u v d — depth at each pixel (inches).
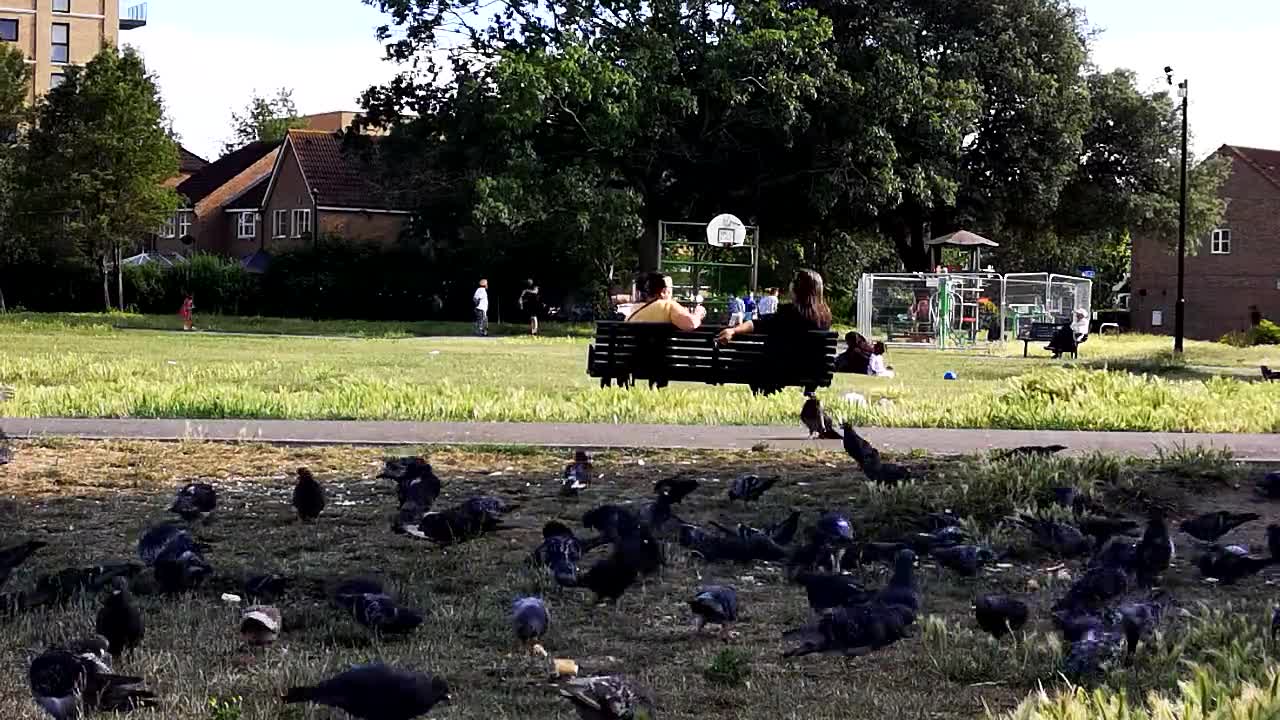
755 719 234.1
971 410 684.7
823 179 2106.3
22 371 951.6
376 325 2190.0
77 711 215.6
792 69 2107.5
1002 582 335.0
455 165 2224.4
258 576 310.8
